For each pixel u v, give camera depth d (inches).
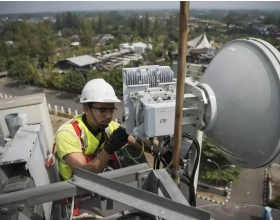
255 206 225.9
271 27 3745.1
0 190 73.1
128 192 46.5
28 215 50.7
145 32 3093.0
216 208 229.6
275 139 72.4
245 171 718.5
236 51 86.3
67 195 51.3
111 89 85.3
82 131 82.1
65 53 1920.5
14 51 2015.3
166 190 48.9
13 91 1302.9
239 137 81.7
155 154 87.6
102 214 77.1
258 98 74.5
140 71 76.7
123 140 75.6
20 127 104.4
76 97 1168.8
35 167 86.4
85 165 74.5
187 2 45.3
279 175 700.0
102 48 2172.7
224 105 82.4
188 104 91.4
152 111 63.5
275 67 70.8
